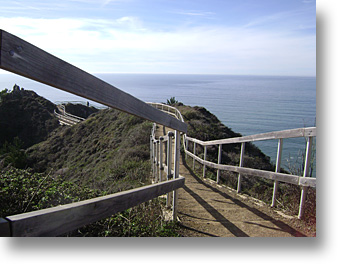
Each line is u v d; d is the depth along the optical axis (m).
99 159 20.75
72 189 5.34
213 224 4.75
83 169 20.55
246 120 112.94
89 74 2.27
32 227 1.99
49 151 29.20
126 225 4.24
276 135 5.46
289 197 5.87
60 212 2.18
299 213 4.89
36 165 26.91
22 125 38.44
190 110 28.23
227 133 24.08
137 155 14.24
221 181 9.84
